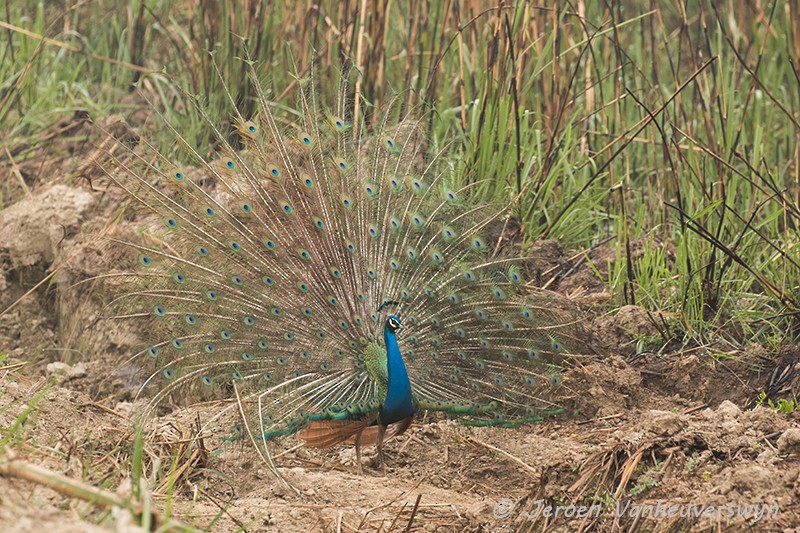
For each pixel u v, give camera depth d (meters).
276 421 10.19
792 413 9.97
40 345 13.14
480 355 10.71
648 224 14.01
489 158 13.79
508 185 13.84
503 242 13.13
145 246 11.59
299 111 13.86
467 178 13.73
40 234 13.72
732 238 12.76
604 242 13.54
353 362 10.73
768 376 11.16
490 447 10.62
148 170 12.92
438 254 10.80
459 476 10.41
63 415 10.37
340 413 10.23
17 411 10.05
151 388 11.01
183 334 10.88
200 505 9.29
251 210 10.97
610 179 13.98
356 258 10.86
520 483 10.15
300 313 10.82
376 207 11.04
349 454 10.98
